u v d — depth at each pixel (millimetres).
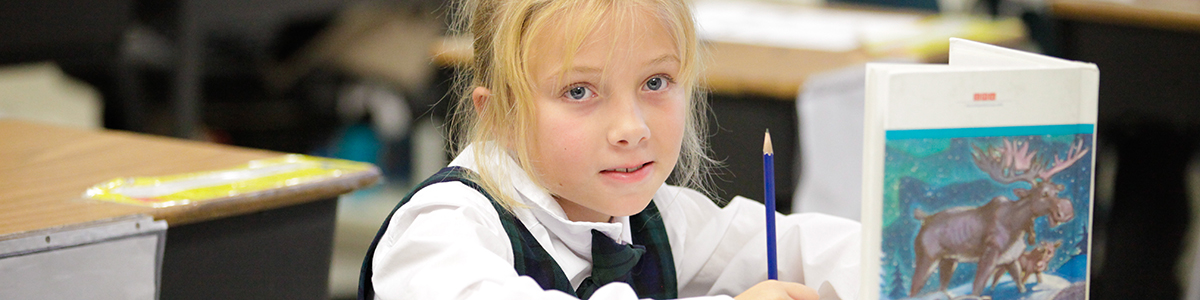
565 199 777
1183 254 2393
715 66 1900
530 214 755
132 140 1200
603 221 812
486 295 612
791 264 898
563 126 676
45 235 721
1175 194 2379
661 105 694
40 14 2109
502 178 746
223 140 3043
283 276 964
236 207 875
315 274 1011
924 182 565
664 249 878
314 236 1000
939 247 575
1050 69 573
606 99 672
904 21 2613
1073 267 599
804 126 1711
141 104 2260
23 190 892
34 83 2441
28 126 1293
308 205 981
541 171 710
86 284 748
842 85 1654
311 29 3008
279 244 952
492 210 733
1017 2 2396
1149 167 2375
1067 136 584
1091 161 588
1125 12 2191
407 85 3070
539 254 750
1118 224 2400
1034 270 595
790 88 1800
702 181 942
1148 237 2396
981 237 583
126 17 2180
